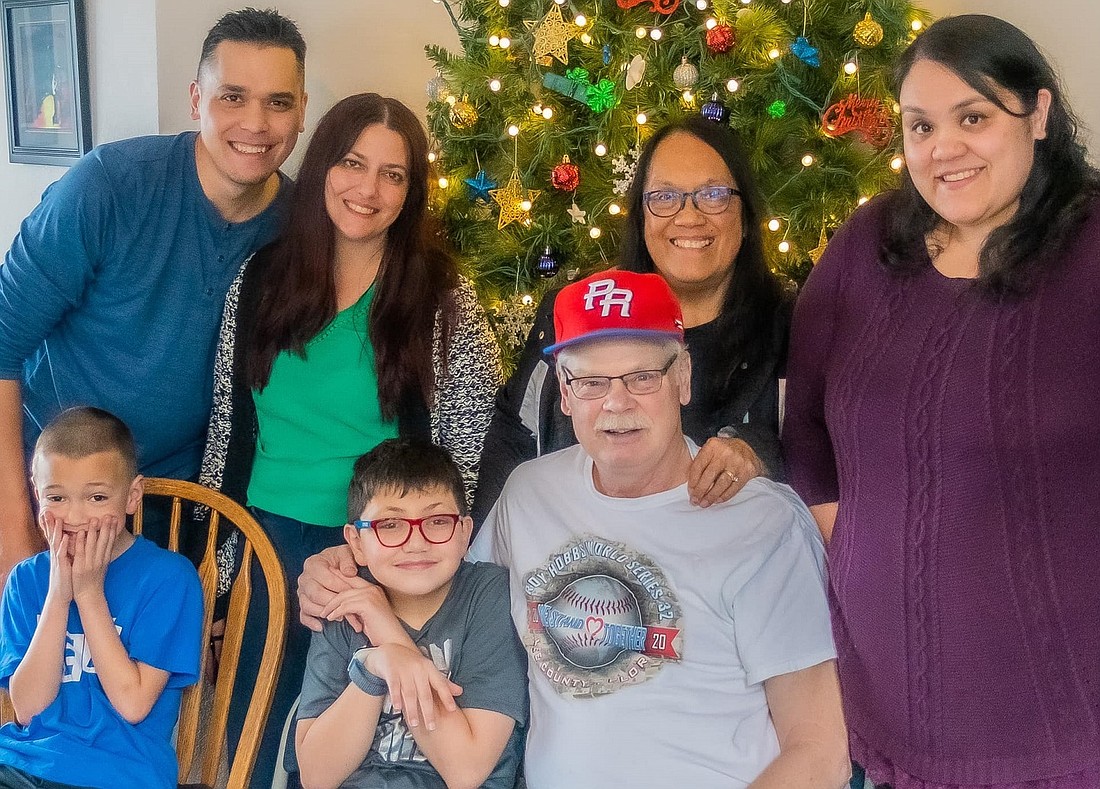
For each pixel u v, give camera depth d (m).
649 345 1.47
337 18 3.03
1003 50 1.32
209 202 2.07
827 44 2.63
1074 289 1.34
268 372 1.95
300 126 2.09
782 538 1.52
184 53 2.68
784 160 2.65
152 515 2.15
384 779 1.54
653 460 1.49
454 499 1.62
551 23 2.60
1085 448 1.35
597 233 2.66
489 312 2.82
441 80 2.89
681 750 1.45
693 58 2.65
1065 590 1.37
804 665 1.45
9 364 2.01
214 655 2.05
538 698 1.54
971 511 1.39
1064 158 1.37
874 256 1.55
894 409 1.46
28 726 1.61
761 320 1.94
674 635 1.48
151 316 2.06
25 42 2.99
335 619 1.59
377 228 1.91
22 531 2.02
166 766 1.64
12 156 3.16
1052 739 1.39
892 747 1.50
